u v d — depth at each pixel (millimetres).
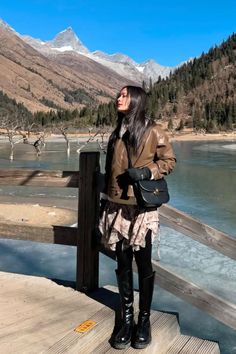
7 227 4266
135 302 3639
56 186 4059
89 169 3871
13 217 15602
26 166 38000
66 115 147625
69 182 4027
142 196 2754
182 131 147875
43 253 9938
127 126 2920
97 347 3010
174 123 160750
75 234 4023
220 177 30781
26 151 62781
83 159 3875
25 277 4438
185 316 7031
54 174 4070
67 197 20891
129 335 3020
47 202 19281
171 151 2924
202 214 16484
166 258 10273
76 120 139625
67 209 17422
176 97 187000
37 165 39188
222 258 10289
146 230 2887
